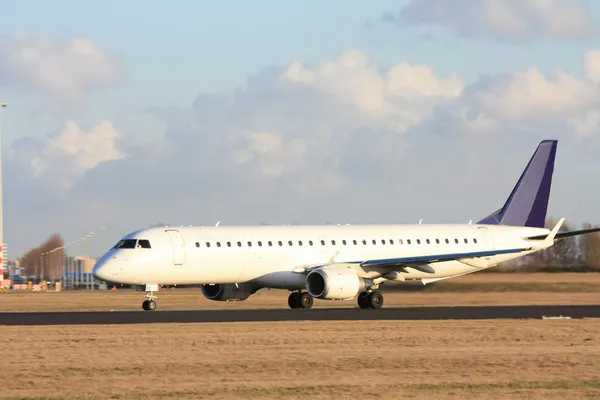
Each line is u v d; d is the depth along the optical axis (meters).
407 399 60.66
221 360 78.25
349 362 76.88
